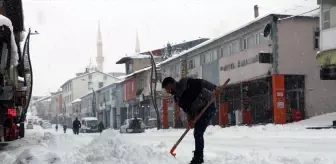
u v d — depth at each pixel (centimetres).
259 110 3228
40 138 1429
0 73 1157
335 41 2467
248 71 3162
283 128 2298
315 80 2967
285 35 2905
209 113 688
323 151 945
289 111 2944
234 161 695
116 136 804
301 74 2928
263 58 2856
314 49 2977
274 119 2825
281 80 2859
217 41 3581
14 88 1289
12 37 1173
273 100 2853
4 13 1638
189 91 692
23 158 676
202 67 3950
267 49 2934
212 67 3741
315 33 2983
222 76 3553
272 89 2889
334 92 2995
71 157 744
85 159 702
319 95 2972
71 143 1127
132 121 3822
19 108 1465
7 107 1238
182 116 4378
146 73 5375
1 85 1165
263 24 2964
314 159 705
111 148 734
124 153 704
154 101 4112
